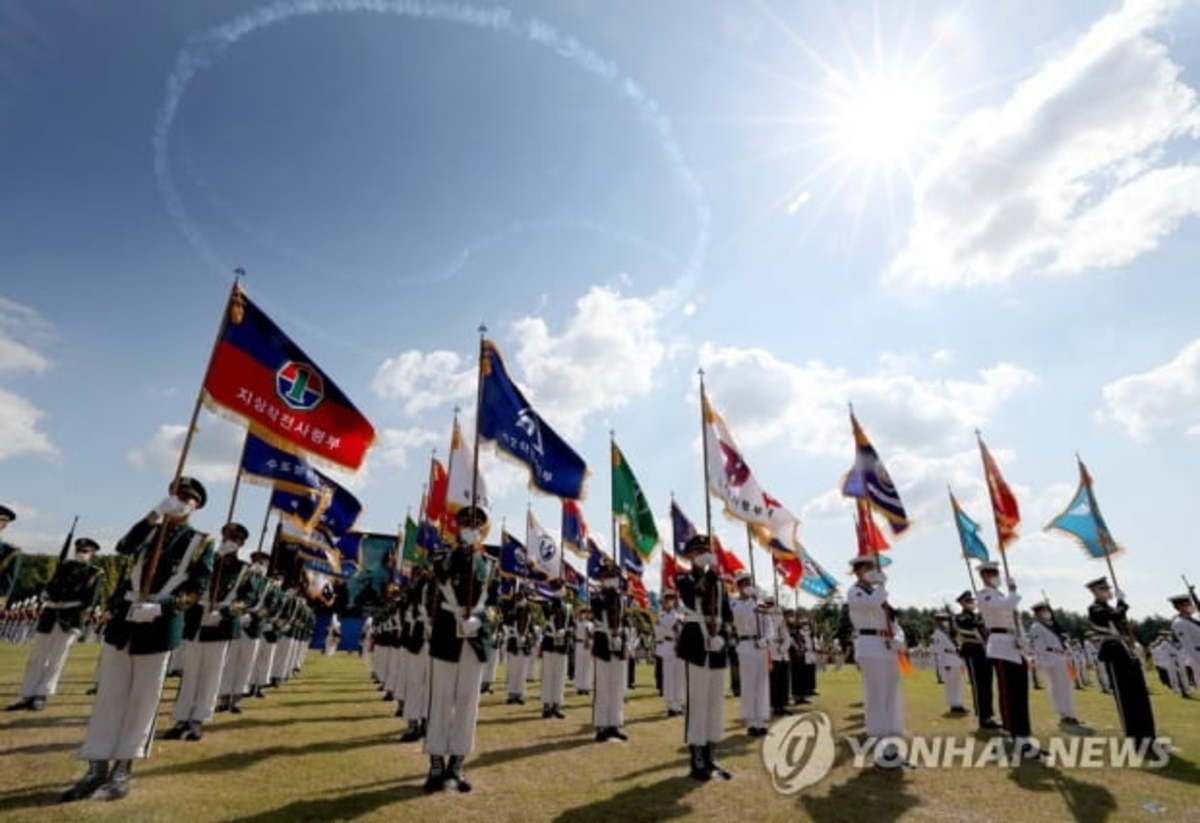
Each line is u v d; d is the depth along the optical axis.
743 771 7.99
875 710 8.64
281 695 14.66
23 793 5.74
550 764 8.09
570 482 11.41
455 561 7.30
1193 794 7.11
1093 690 22.12
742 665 11.77
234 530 9.53
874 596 9.08
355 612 42.16
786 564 19.41
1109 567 12.16
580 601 19.91
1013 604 10.04
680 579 8.38
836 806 6.47
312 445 8.73
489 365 10.06
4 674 14.91
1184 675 19.84
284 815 5.49
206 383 7.50
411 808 5.85
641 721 12.73
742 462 13.11
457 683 6.86
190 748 7.99
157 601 6.23
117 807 5.47
